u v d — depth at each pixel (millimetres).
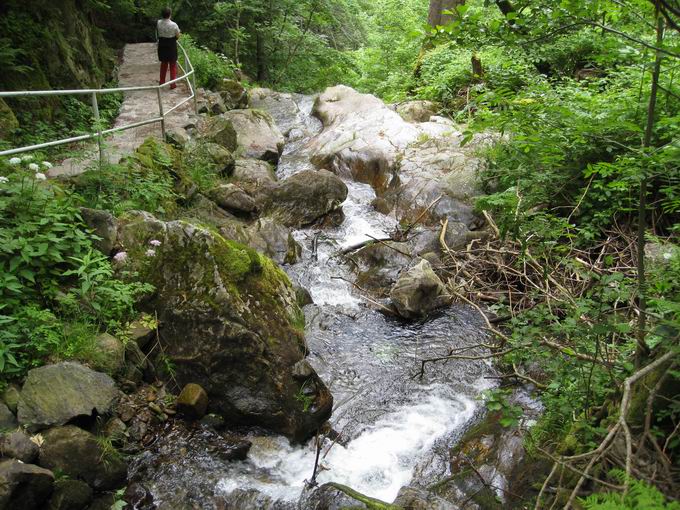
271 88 18375
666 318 2967
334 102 12344
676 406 2576
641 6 2482
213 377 4258
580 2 2383
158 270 4672
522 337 3777
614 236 5789
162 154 6840
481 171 7934
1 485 2951
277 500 3607
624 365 3156
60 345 3963
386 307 6137
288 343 4508
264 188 7801
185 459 3875
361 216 8188
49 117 7844
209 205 7027
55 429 3463
